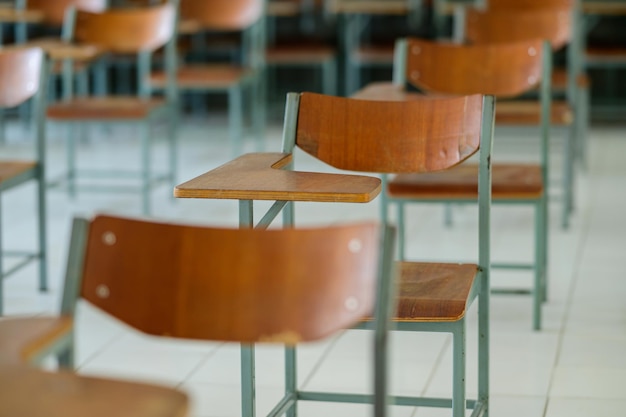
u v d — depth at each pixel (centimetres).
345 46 918
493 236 509
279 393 316
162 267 173
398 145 277
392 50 782
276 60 786
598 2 739
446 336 369
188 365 340
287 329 167
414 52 399
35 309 399
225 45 870
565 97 897
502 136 812
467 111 270
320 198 221
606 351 351
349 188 225
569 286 425
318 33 925
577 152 670
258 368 338
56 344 147
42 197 414
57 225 538
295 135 279
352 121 280
